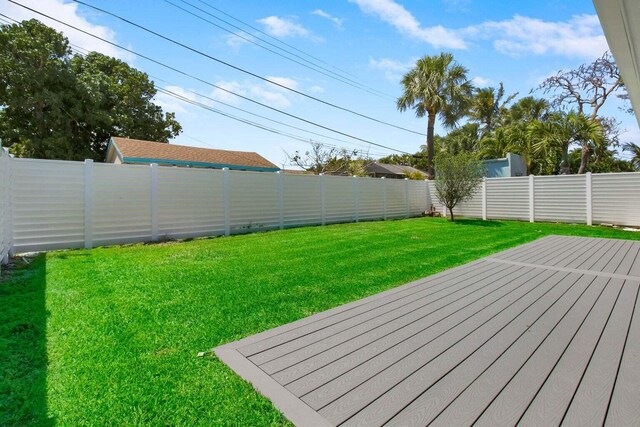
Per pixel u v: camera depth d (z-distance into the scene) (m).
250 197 8.90
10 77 14.71
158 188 7.28
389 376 2.03
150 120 19.73
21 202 5.68
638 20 1.48
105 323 2.85
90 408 1.74
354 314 3.10
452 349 2.39
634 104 3.51
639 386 1.90
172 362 2.23
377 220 12.24
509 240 7.50
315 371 2.10
